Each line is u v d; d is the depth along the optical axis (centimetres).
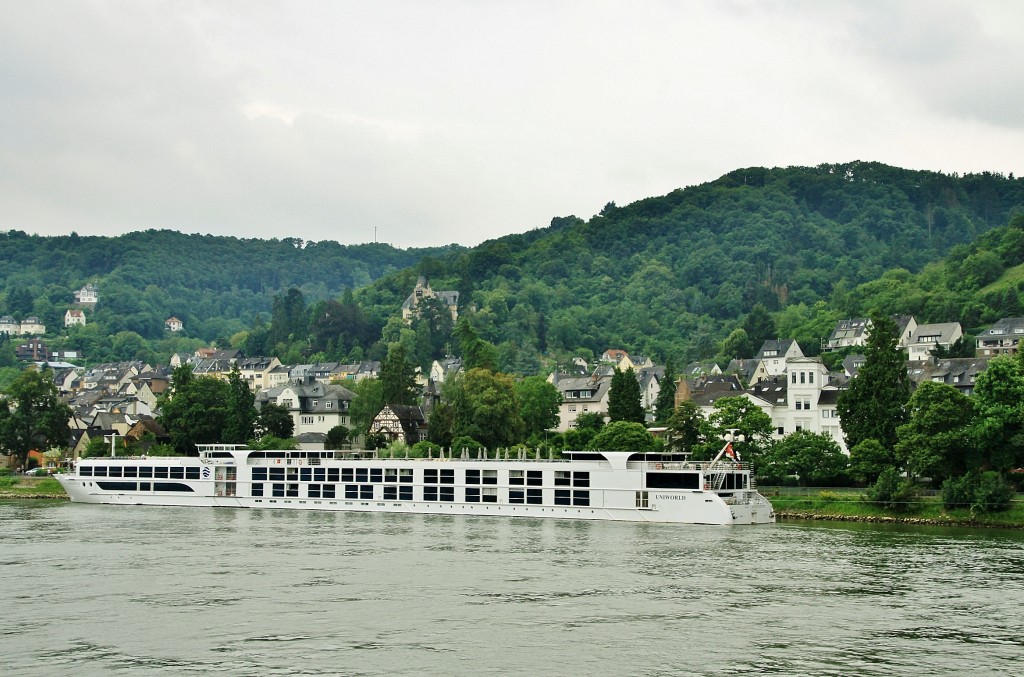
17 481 18788
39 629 7212
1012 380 13200
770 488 14700
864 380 14725
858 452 14138
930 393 13500
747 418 15238
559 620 7444
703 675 6191
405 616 7569
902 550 10450
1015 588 8481
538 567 9538
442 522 13238
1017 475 13550
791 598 8131
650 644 6806
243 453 15600
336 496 14975
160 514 14512
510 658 6512
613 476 13262
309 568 9538
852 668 6319
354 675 6191
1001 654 6594
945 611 7681
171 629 7206
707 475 12875
